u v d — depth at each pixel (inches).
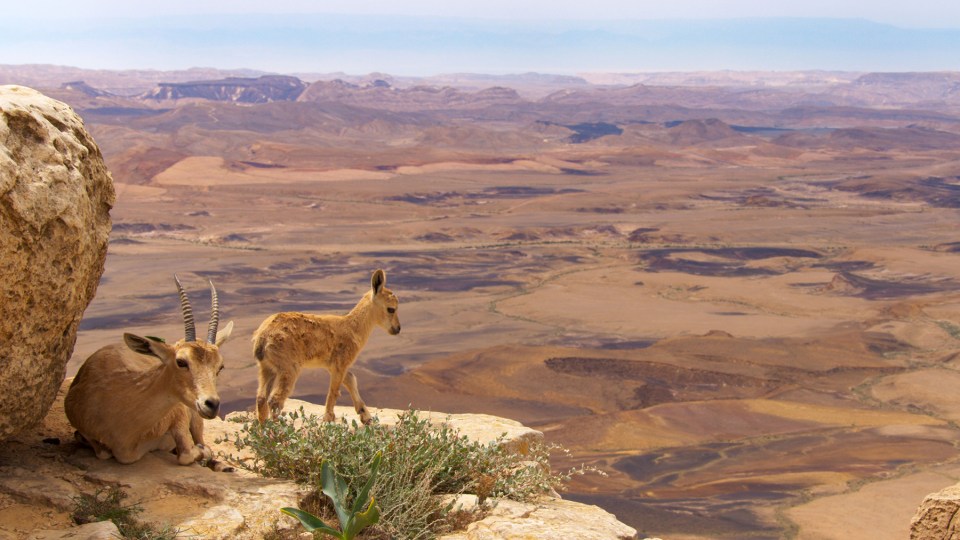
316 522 336.8
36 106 378.6
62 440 423.8
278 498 372.5
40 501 355.9
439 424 566.3
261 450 410.9
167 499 370.0
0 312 343.9
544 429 3966.5
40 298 361.1
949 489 341.7
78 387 399.2
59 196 362.3
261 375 497.4
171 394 380.8
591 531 369.1
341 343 523.8
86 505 353.1
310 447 399.9
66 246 368.5
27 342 362.0
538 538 354.0
